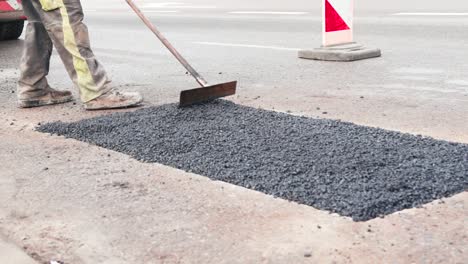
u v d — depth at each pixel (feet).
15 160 14.12
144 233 10.28
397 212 10.48
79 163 13.70
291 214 10.62
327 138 14.19
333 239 9.75
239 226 10.35
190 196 11.62
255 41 33.30
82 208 11.36
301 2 55.62
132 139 14.89
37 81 19.12
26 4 18.52
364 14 42.75
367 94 19.62
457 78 21.54
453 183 11.40
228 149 13.75
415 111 17.35
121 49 32.71
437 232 9.82
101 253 9.73
